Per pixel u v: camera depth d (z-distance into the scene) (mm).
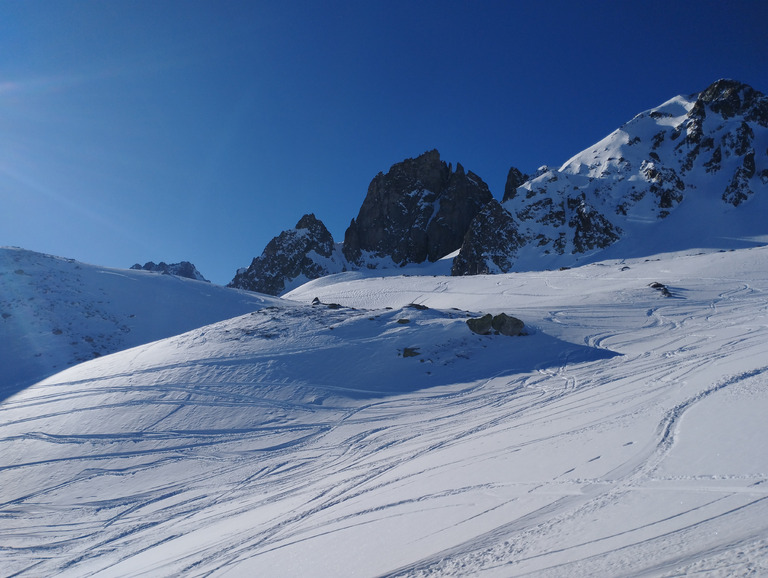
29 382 31188
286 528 9484
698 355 21406
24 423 21953
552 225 121250
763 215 105500
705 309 37219
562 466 8359
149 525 12922
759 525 4684
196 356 27891
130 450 18797
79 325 45781
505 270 112812
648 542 4914
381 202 185375
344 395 22719
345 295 78062
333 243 189000
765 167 118562
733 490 5676
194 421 20859
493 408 18734
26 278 51000
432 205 180375
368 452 15789
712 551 4418
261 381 24312
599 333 30562
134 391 24094
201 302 58219
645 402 12508
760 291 43062
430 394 22062
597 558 4852
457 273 123438
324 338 29391
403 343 27828
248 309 60000
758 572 3865
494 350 26797
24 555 11898
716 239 100875
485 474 9227
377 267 173000
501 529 6305
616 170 136500
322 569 6699
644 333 30266
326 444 17656
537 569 4969
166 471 16969
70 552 11852
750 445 6953
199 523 12102
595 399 15734
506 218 123750
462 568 5496
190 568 8461
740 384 11188
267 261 180750
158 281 61906
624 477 7059
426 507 8141
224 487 15008
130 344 45469
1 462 18594
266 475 15445
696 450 7410
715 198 117125
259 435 19344
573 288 57875
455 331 28969
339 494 11281
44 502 15477
